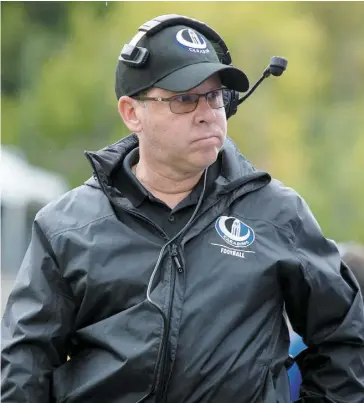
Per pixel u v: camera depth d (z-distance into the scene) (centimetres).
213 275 1007
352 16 5816
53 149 5741
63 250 1030
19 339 1030
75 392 1023
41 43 5966
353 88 5922
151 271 1010
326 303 1048
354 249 1382
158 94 1014
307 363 1098
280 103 5556
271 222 1040
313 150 5812
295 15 5559
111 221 1035
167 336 989
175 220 1041
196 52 1014
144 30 1031
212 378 988
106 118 5541
